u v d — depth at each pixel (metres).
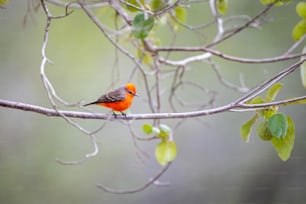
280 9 14.31
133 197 15.63
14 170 15.37
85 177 15.69
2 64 15.37
